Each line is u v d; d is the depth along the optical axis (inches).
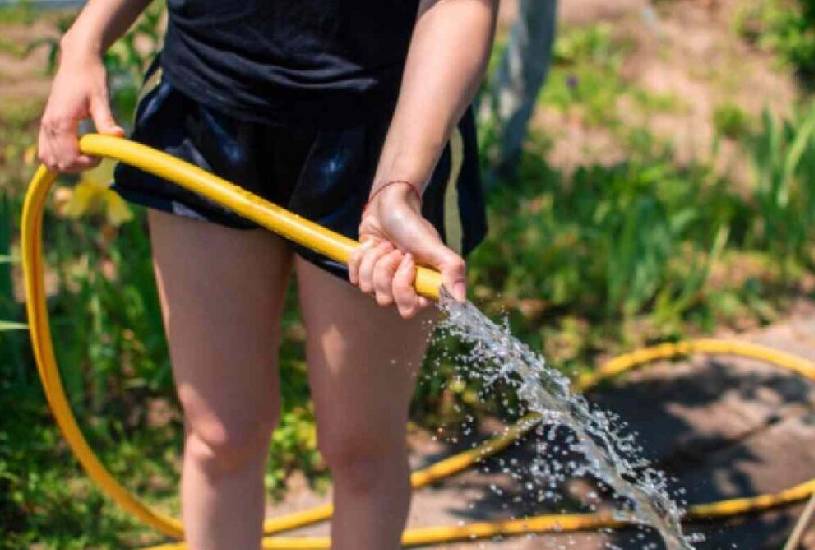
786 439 182.9
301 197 111.8
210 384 118.2
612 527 160.2
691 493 170.9
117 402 178.1
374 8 106.7
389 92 109.7
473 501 165.5
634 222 212.8
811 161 241.0
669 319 211.3
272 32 107.3
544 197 240.5
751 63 311.3
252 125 110.9
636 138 269.1
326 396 117.6
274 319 119.0
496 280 216.5
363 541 122.7
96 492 161.0
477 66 101.6
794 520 166.7
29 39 269.0
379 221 97.5
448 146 111.4
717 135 251.0
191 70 112.0
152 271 182.4
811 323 215.6
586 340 204.5
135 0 119.4
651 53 310.7
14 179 216.5
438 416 180.9
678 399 190.4
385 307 111.7
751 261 231.9
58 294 194.7
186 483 125.1
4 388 175.9
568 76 287.4
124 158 109.8
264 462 125.7
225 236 113.3
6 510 157.6
